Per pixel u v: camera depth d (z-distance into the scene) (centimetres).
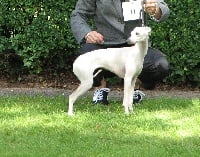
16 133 681
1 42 1043
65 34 1037
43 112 796
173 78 1051
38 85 1078
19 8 1033
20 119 750
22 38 1037
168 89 1053
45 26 1030
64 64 1092
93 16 887
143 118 765
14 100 887
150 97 969
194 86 1064
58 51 1067
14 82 1088
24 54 1042
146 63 852
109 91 971
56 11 1030
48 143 641
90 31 835
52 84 1082
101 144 638
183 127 721
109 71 834
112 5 847
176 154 605
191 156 600
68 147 625
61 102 879
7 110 805
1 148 620
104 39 858
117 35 851
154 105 863
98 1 855
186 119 768
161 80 950
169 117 779
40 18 1031
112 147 627
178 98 945
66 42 1041
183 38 1016
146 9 805
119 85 1066
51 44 1039
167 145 639
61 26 1033
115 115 781
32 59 1044
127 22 848
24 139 656
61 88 1064
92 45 854
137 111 811
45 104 857
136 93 884
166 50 1024
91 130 701
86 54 793
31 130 694
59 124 727
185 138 671
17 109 812
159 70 857
